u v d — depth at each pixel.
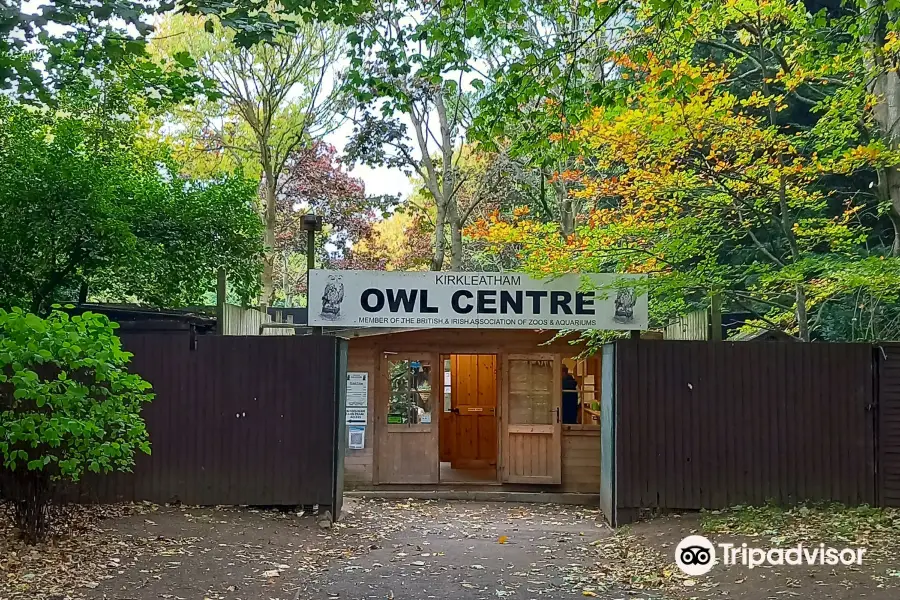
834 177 13.34
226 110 22.19
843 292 10.19
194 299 12.90
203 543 7.27
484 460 15.71
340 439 9.69
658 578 6.48
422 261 28.41
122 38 7.19
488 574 6.77
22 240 10.23
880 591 5.52
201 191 12.52
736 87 13.70
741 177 9.49
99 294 12.79
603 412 10.38
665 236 9.98
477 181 22.92
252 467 9.21
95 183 10.48
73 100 11.41
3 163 10.36
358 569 6.81
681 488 9.28
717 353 9.35
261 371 9.28
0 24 6.29
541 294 9.98
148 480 9.11
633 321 9.85
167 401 9.20
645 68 9.47
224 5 6.84
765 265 9.38
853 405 9.21
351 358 13.28
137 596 5.46
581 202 17.50
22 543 6.58
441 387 14.40
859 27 8.84
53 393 6.93
